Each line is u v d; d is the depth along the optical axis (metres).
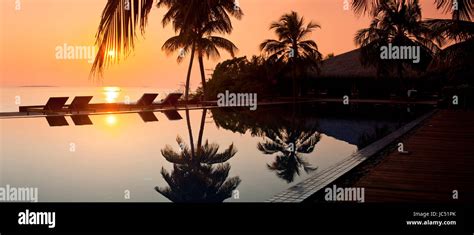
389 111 20.64
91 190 5.34
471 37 11.55
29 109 14.84
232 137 11.52
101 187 5.53
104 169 6.89
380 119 17.06
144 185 5.69
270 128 13.86
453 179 5.20
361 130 13.35
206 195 5.03
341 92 31.70
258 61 28.75
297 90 30.70
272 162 7.77
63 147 9.15
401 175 5.46
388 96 30.19
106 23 2.00
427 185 4.88
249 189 5.45
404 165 6.15
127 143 9.87
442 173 5.57
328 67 33.50
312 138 11.55
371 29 27.27
